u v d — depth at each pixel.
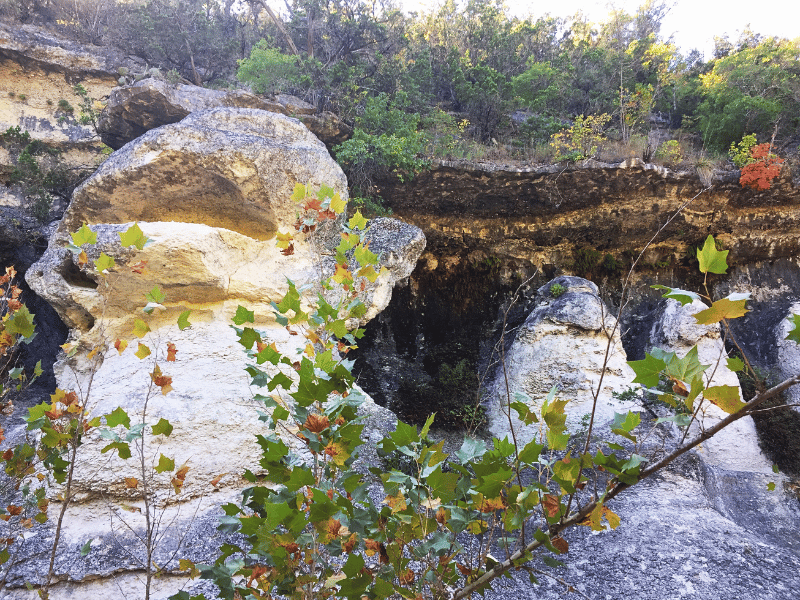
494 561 2.05
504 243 14.15
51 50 18.00
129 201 8.67
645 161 13.33
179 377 7.06
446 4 25.23
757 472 10.00
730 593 5.57
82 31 20.06
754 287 14.20
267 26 23.59
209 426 6.71
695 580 5.73
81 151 18.42
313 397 2.07
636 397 10.31
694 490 7.89
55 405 2.81
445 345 13.48
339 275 2.62
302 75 14.88
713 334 11.59
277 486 6.45
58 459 2.86
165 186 8.55
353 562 1.85
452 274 14.14
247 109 9.16
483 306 14.03
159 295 2.61
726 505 9.02
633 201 13.38
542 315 11.85
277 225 8.65
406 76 16.78
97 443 6.11
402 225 9.44
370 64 17.75
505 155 14.42
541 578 5.56
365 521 2.07
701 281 14.29
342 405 2.28
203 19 20.42
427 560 2.22
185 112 13.33
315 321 2.53
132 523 5.84
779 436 10.47
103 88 18.92
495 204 13.48
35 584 4.97
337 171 9.03
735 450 10.23
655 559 6.04
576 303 11.57
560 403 1.72
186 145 8.22
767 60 20.09
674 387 1.51
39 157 16.17
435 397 12.29
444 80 19.56
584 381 10.73
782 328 12.82
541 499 1.77
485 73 17.72
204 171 8.40
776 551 6.49
